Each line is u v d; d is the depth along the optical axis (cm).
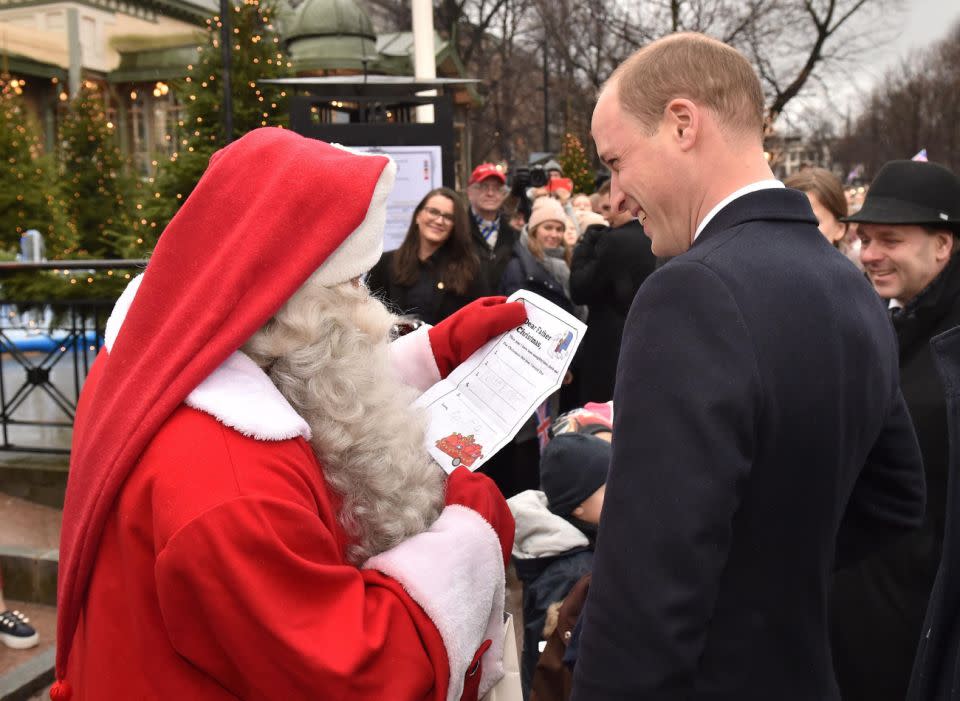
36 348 740
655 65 117
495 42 2605
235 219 110
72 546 107
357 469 116
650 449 102
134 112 2000
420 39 738
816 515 110
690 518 98
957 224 210
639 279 389
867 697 204
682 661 99
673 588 98
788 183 309
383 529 117
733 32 2236
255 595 94
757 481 106
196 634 97
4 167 1118
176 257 110
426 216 392
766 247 110
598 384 408
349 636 99
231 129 814
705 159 116
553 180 857
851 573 205
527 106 2919
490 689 129
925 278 215
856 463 116
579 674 106
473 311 154
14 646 306
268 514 97
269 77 918
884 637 201
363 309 121
